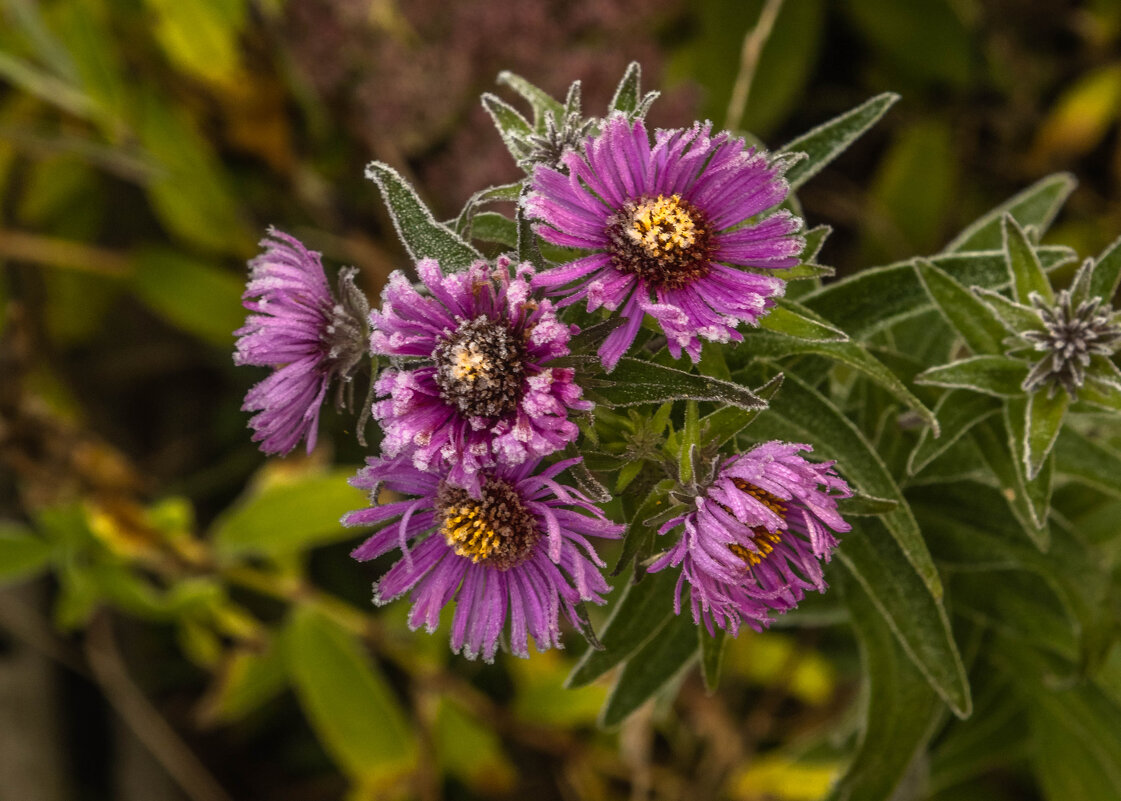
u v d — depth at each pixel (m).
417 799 0.61
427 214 0.35
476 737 0.64
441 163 0.60
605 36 0.58
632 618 0.39
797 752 0.57
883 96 0.38
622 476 0.35
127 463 0.63
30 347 0.64
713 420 0.35
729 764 0.63
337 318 0.35
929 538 0.42
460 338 0.34
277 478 0.61
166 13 0.60
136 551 0.58
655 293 0.35
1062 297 0.38
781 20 0.63
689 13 0.65
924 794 0.51
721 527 0.34
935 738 0.47
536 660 0.62
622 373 0.34
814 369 0.39
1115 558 0.44
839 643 0.61
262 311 0.35
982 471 0.41
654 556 0.35
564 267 0.34
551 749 0.65
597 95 0.57
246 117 0.65
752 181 0.35
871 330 0.39
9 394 0.58
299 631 0.60
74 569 0.58
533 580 0.35
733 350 0.37
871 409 0.41
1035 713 0.46
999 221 0.42
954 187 0.66
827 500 0.34
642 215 0.35
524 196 0.35
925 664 0.39
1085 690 0.45
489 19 0.56
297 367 0.36
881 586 0.40
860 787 0.42
